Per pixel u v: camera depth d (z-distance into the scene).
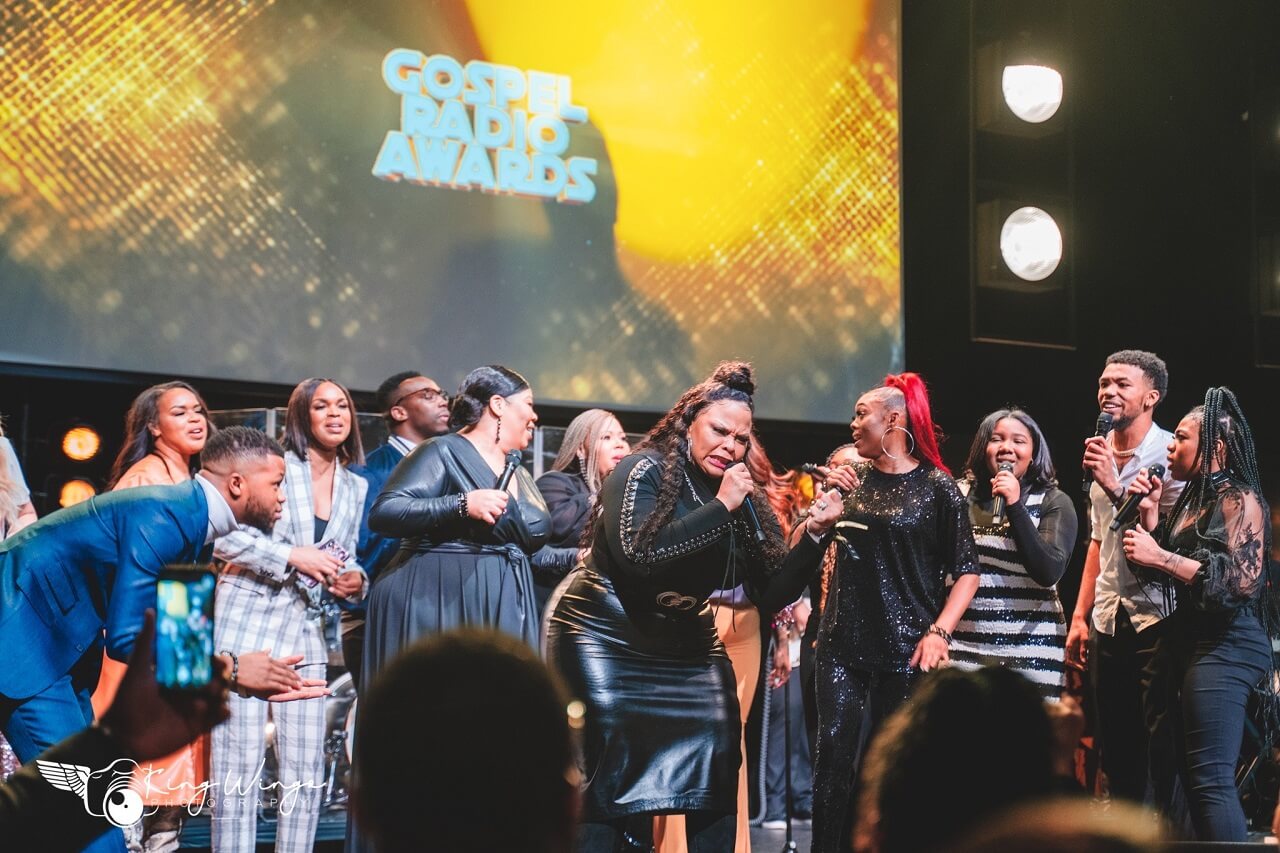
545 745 1.17
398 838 1.15
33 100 5.68
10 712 3.64
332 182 6.25
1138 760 5.25
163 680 1.56
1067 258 7.93
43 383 6.07
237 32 6.07
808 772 6.73
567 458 5.71
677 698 3.96
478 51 6.54
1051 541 5.19
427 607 4.47
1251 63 8.20
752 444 4.64
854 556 4.79
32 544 3.61
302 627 4.84
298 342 6.17
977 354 7.82
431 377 6.42
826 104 7.30
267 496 3.82
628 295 6.84
